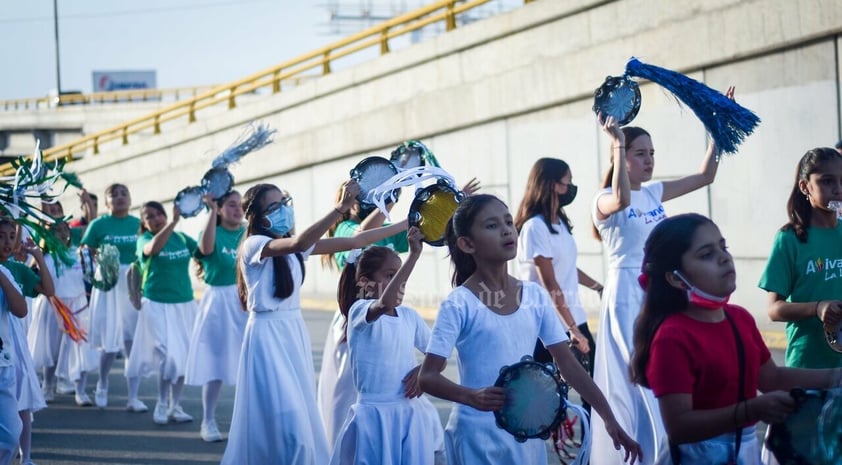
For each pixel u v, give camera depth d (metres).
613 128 6.09
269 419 6.65
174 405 9.84
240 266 6.86
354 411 6.06
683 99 6.10
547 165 7.12
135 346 10.20
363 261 6.30
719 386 3.88
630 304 6.22
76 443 9.00
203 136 25.53
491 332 4.69
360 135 19.75
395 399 6.04
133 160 28.73
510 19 16.41
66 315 9.07
